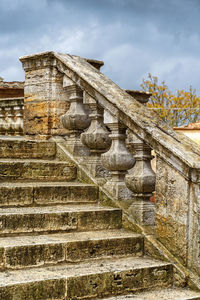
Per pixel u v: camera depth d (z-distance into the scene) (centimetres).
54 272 415
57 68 669
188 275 457
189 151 466
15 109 950
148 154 529
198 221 452
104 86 573
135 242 497
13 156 621
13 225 464
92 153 614
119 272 431
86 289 410
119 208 540
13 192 513
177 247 472
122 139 559
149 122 507
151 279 452
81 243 458
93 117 598
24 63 703
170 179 480
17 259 419
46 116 670
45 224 483
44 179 595
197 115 2188
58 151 651
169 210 482
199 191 452
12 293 371
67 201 552
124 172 563
